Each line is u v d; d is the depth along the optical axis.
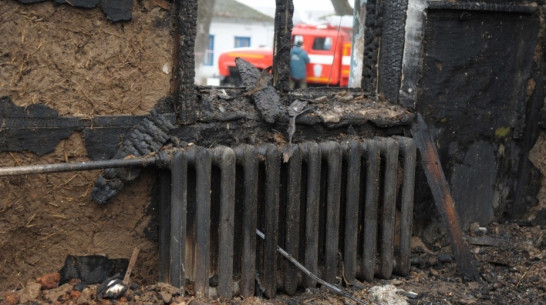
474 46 4.46
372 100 4.32
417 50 4.22
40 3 3.04
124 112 3.34
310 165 3.68
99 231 3.37
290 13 4.07
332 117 3.91
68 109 3.18
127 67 3.32
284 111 3.81
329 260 3.85
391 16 4.23
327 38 10.55
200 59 12.83
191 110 3.49
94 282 3.38
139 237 3.48
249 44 18.80
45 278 3.24
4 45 2.97
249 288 3.58
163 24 3.39
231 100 3.83
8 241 3.14
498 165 4.83
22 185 3.11
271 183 3.55
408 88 4.26
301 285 3.85
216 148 3.42
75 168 3.03
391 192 3.99
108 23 3.23
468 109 4.53
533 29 4.75
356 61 5.42
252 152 3.46
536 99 4.86
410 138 4.08
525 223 4.93
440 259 4.35
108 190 3.26
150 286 3.44
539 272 4.25
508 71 4.70
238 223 3.65
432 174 4.17
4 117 3.02
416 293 3.89
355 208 3.89
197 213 3.39
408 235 4.11
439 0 4.20
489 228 4.81
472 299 3.85
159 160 3.29
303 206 3.85
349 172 3.84
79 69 3.19
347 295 3.72
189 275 3.50
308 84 10.70
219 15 18.42
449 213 4.16
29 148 3.10
